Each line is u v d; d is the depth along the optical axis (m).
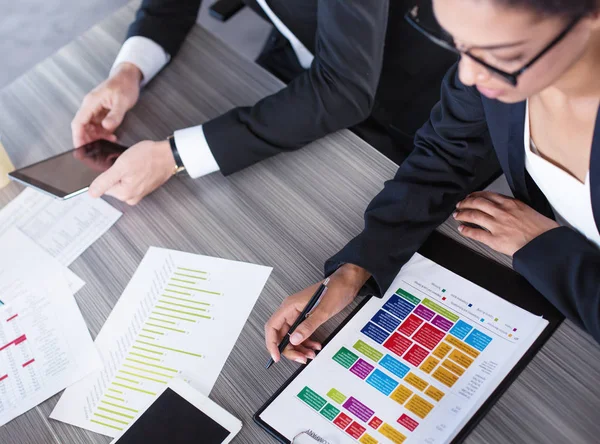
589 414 0.85
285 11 1.45
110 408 0.97
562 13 0.62
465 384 0.89
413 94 1.47
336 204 1.16
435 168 1.11
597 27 0.69
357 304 1.01
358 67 1.20
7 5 3.04
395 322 0.97
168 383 0.96
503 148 1.03
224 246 1.13
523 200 1.12
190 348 1.01
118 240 1.18
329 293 0.98
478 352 0.92
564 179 0.98
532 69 0.67
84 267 1.16
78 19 2.93
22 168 1.26
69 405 0.99
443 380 0.90
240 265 1.10
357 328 0.97
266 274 1.08
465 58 0.70
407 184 1.10
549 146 0.98
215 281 1.08
